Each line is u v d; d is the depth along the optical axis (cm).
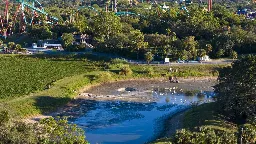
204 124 9238
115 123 10862
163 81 15400
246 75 9644
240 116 10000
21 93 12756
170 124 10619
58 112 11575
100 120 11075
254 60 9931
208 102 12325
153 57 17462
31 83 14062
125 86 14675
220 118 9706
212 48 18162
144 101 12950
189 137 6769
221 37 18650
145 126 10625
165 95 13688
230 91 9862
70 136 5881
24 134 5550
